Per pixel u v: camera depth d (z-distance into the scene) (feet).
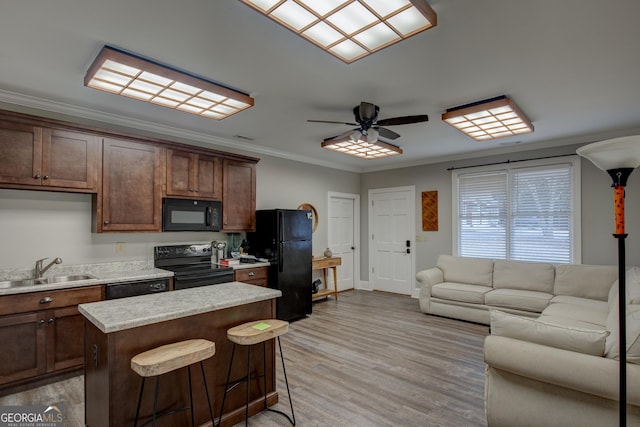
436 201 19.16
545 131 13.74
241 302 7.32
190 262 13.75
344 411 7.72
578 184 14.74
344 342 12.23
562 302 12.25
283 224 14.85
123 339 5.80
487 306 14.19
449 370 9.88
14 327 8.50
